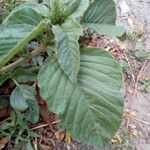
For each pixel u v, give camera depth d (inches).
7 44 7.6
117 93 7.6
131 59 12.8
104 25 8.6
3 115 10.2
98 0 8.5
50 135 10.3
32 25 7.6
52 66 7.6
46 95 7.6
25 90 9.6
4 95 10.4
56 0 7.5
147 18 14.2
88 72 7.7
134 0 14.7
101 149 10.3
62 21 7.7
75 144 10.3
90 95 7.6
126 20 14.0
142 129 11.1
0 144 9.7
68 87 7.6
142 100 11.8
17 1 12.0
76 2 7.8
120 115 7.7
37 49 8.8
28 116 9.9
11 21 7.6
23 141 9.8
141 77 12.3
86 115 7.7
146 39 13.5
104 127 7.7
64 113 7.6
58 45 7.2
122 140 10.7
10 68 9.4
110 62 7.7
